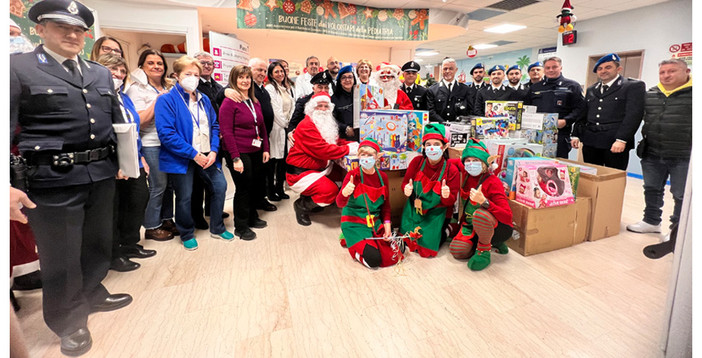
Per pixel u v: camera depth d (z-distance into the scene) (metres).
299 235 2.94
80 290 1.61
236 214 2.87
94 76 1.53
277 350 1.59
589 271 2.30
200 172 2.66
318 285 2.14
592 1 5.19
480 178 2.36
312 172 3.06
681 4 4.98
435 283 2.15
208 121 2.66
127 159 1.67
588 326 1.74
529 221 2.46
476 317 1.81
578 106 3.85
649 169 2.93
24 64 1.30
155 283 2.15
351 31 5.72
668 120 2.72
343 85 3.24
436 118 3.97
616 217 2.88
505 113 3.03
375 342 1.64
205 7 4.80
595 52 6.14
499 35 8.14
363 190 2.42
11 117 1.25
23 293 1.98
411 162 2.60
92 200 1.65
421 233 2.53
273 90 3.72
